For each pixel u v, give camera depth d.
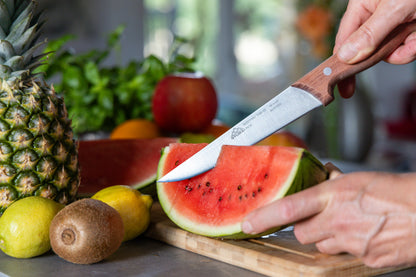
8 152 1.09
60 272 0.96
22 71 1.14
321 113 2.62
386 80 6.60
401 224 0.84
